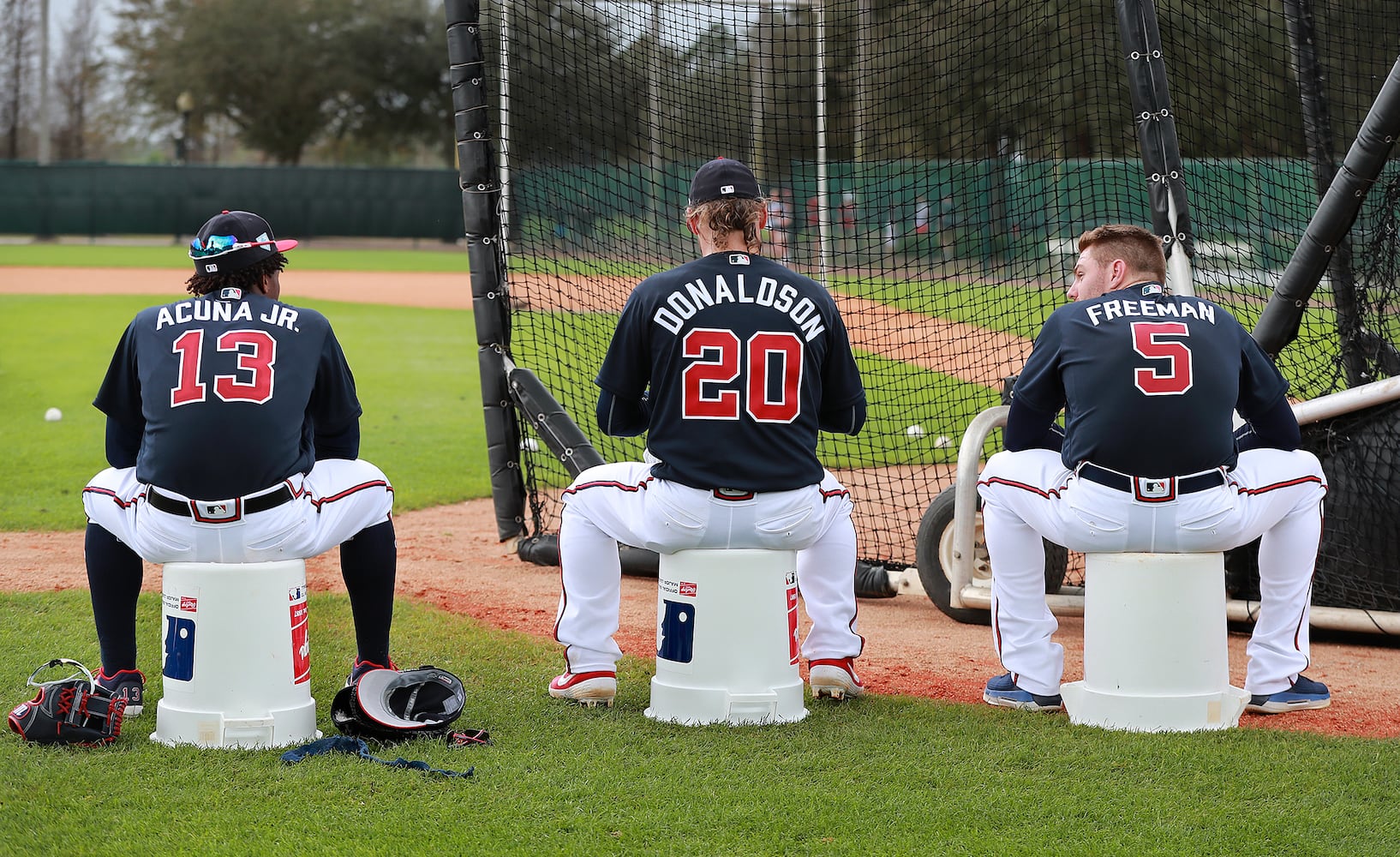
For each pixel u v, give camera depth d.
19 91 75.44
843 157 10.30
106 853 3.73
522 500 8.70
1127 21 6.81
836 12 9.70
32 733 4.59
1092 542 4.94
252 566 4.65
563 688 5.29
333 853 3.74
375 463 11.97
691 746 4.70
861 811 4.09
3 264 40.66
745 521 4.92
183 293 32.19
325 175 53.84
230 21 71.75
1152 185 6.89
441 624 6.63
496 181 8.50
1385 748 4.71
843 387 5.20
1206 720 4.91
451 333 25.06
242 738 4.62
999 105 10.14
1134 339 4.83
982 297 11.41
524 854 3.76
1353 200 6.20
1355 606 6.53
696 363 4.88
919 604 7.67
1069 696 5.10
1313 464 5.09
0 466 11.26
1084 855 3.76
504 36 8.62
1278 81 8.06
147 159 86.50
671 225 9.81
